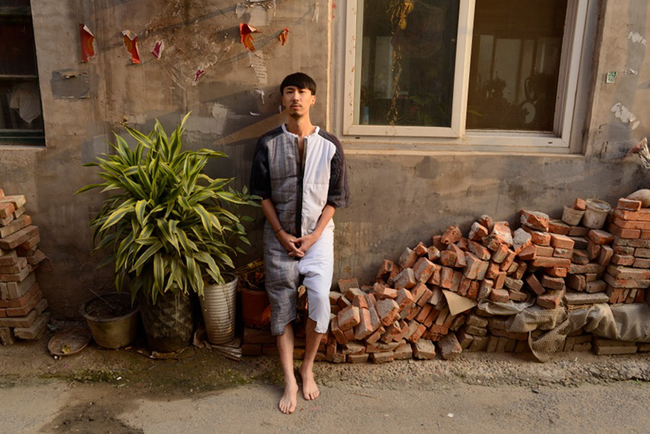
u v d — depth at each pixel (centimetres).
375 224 331
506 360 316
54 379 289
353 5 311
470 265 301
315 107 313
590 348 326
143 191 277
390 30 320
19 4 308
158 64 306
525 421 266
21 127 329
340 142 313
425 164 323
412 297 304
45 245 329
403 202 328
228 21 301
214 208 295
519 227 335
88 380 289
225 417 262
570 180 330
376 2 315
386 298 304
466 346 321
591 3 310
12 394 276
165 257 280
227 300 303
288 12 300
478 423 263
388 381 295
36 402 271
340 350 307
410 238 335
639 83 317
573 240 308
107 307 317
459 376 301
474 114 337
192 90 310
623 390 294
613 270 310
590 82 321
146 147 295
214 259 306
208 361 305
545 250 306
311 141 279
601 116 321
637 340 318
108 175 279
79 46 302
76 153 316
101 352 309
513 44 328
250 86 309
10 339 315
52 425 254
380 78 326
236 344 313
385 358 308
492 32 326
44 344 318
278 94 311
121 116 312
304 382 282
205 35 302
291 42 304
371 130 328
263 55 306
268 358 309
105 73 306
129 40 301
